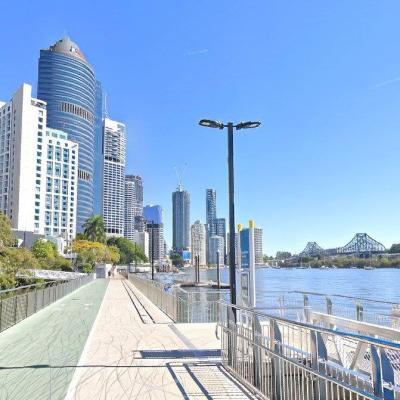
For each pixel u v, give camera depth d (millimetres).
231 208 11703
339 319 9953
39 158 173625
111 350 10961
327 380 5500
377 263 182625
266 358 7484
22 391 7316
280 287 75500
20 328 15008
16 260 41594
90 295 33375
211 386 7676
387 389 4574
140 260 195750
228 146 12281
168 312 19500
